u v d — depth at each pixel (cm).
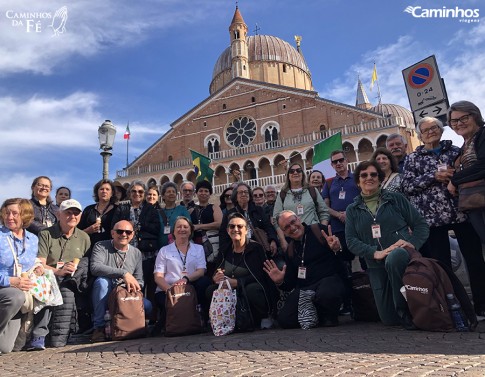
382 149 782
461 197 571
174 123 4738
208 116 4628
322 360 402
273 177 3950
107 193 911
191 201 1041
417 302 534
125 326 692
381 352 425
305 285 723
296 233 740
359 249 630
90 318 827
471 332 510
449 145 671
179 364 433
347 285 729
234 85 4588
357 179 686
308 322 670
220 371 381
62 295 696
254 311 733
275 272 743
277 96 4362
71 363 498
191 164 4391
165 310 747
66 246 767
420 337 497
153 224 905
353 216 670
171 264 797
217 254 854
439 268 547
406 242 601
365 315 715
